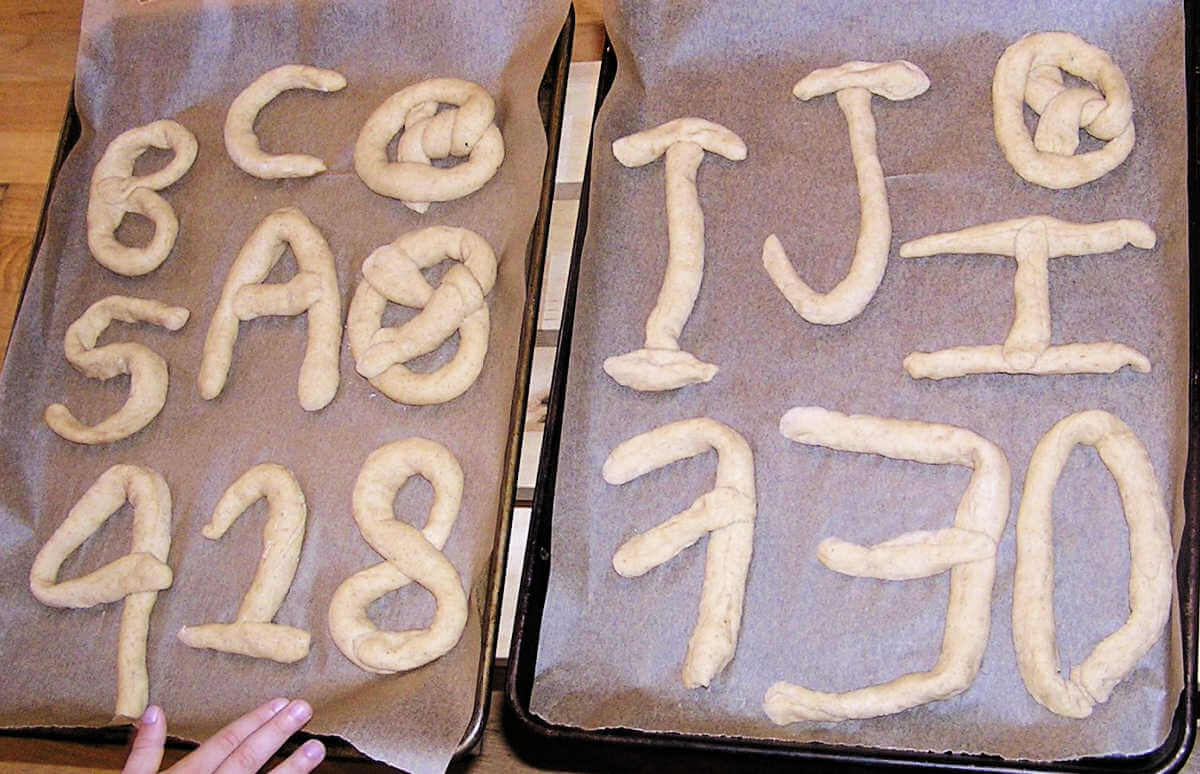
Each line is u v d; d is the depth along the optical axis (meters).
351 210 0.88
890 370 0.78
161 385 0.85
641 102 0.86
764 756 0.72
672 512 0.78
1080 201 0.80
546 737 0.74
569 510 0.78
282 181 0.89
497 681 0.83
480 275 0.83
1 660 0.81
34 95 1.01
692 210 0.82
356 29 0.91
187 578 0.81
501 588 0.77
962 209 0.81
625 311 0.82
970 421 0.77
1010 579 0.74
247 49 0.92
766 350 0.80
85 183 0.92
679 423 0.78
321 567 0.80
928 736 0.72
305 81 0.91
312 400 0.82
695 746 0.73
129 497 0.83
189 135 0.91
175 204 0.90
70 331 0.87
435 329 0.82
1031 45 0.82
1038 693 0.71
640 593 0.77
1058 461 0.74
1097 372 0.76
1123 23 0.81
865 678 0.73
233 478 0.83
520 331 0.82
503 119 0.88
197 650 0.80
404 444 0.81
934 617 0.74
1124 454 0.74
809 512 0.77
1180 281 0.76
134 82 0.93
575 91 0.92
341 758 0.77
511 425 0.80
